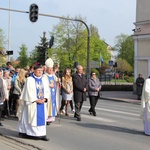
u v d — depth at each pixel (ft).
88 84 44.09
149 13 84.33
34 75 26.20
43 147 24.52
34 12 73.26
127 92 105.29
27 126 26.53
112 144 26.37
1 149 22.95
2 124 34.81
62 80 43.24
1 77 34.27
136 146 25.88
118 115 45.39
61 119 39.88
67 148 24.62
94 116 43.42
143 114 30.86
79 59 153.48
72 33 154.10
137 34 87.10
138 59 87.25
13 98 40.52
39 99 25.96
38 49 212.02
